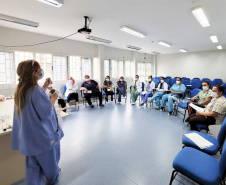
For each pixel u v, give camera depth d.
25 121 1.13
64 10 2.76
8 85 4.08
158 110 4.65
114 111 4.50
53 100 1.36
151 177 1.69
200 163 1.30
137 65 8.45
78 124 3.37
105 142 2.53
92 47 6.11
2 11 2.80
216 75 7.58
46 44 4.71
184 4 2.49
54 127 1.33
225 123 1.45
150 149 2.31
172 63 9.09
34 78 1.17
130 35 4.64
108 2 2.45
